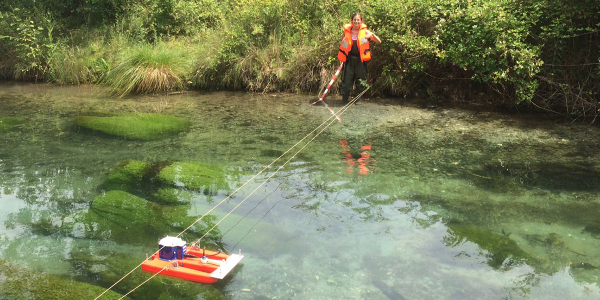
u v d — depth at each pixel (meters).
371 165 4.95
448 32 7.86
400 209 3.80
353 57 8.11
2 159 5.23
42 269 2.88
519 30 7.19
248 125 6.87
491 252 3.10
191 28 12.49
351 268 2.89
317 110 7.91
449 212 3.74
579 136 6.11
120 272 2.84
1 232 3.41
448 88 8.82
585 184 4.35
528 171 4.74
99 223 3.56
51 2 13.44
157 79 10.05
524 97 7.36
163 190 4.20
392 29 8.45
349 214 3.69
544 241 3.25
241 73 10.08
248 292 2.63
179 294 2.60
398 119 7.18
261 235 3.32
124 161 5.08
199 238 3.27
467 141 5.91
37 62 11.80
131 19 12.61
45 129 6.65
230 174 4.66
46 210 3.82
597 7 6.89
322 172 4.72
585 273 2.85
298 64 9.65
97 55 11.55
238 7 10.97
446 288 2.69
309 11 10.29
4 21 12.34
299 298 2.57
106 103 8.83
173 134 6.36
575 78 7.56
